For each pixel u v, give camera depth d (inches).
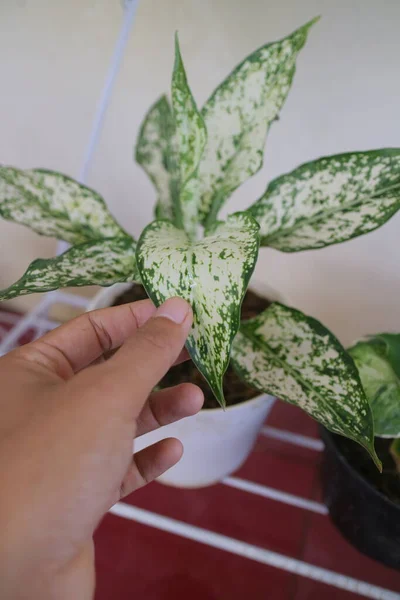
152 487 17.2
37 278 9.2
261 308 13.3
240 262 7.2
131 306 10.0
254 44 12.9
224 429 11.4
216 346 7.0
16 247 20.3
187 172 10.2
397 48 11.9
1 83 15.6
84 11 13.4
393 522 10.9
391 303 17.1
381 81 12.6
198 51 13.4
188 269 7.4
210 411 10.8
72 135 16.4
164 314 7.1
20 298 22.5
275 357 10.7
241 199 16.4
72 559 7.4
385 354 11.6
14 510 6.1
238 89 10.2
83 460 6.5
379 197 9.6
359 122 13.5
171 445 10.4
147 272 7.6
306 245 10.3
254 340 11.0
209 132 10.7
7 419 6.7
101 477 6.8
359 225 9.8
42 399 7.0
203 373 7.1
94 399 6.7
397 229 14.8
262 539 16.0
